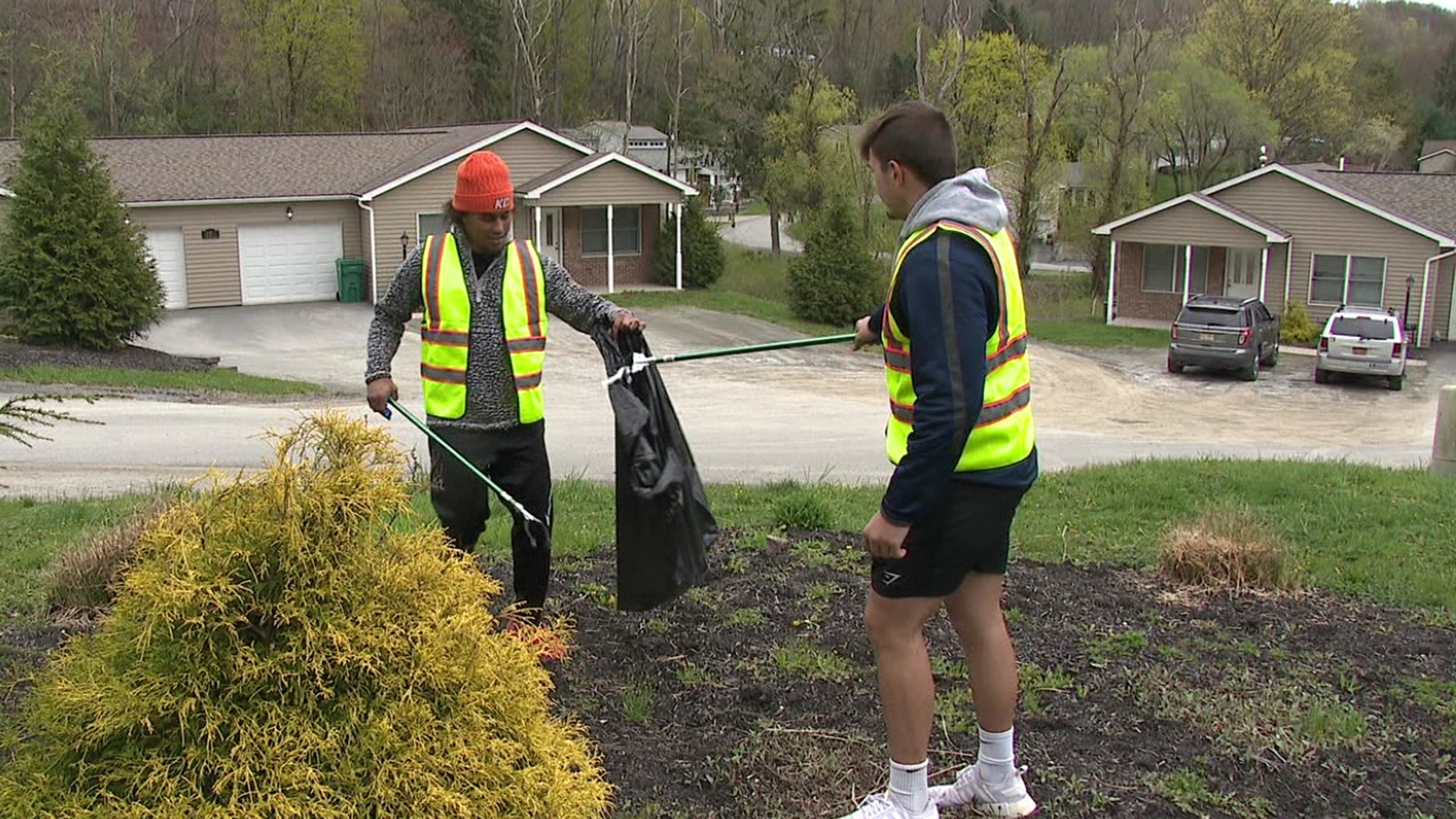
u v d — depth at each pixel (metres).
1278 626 5.15
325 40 53.22
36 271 20.36
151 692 2.41
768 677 4.34
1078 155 47.34
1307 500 8.70
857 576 5.66
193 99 52.72
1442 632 5.13
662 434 4.33
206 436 13.31
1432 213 31.62
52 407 14.95
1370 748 3.85
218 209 29.83
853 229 31.86
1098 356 28.77
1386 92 74.75
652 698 4.15
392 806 2.42
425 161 31.36
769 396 20.45
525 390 4.47
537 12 60.22
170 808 2.33
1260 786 3.58
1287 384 25.03
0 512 8.08
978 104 42.56
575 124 63.47
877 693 4.20
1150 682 4.34
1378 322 24.52
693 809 3.35
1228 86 42.94
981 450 2.89
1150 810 3.40
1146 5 48.66
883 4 64.44
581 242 34.16
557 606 5.14
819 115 45.12
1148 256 34.34
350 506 2.56
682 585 4.32
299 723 2.44
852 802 3.39
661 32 65.50
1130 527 7.75
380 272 31.06
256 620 2.50
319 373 21.67
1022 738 3.86
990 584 3.18
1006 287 2.88
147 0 53.16
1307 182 31.48
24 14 46.56
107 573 5.27
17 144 28.91
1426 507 8.22
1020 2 53.59
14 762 2.52
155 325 24.81
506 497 4.30
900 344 2.94
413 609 2.62
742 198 68.94
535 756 2.69
